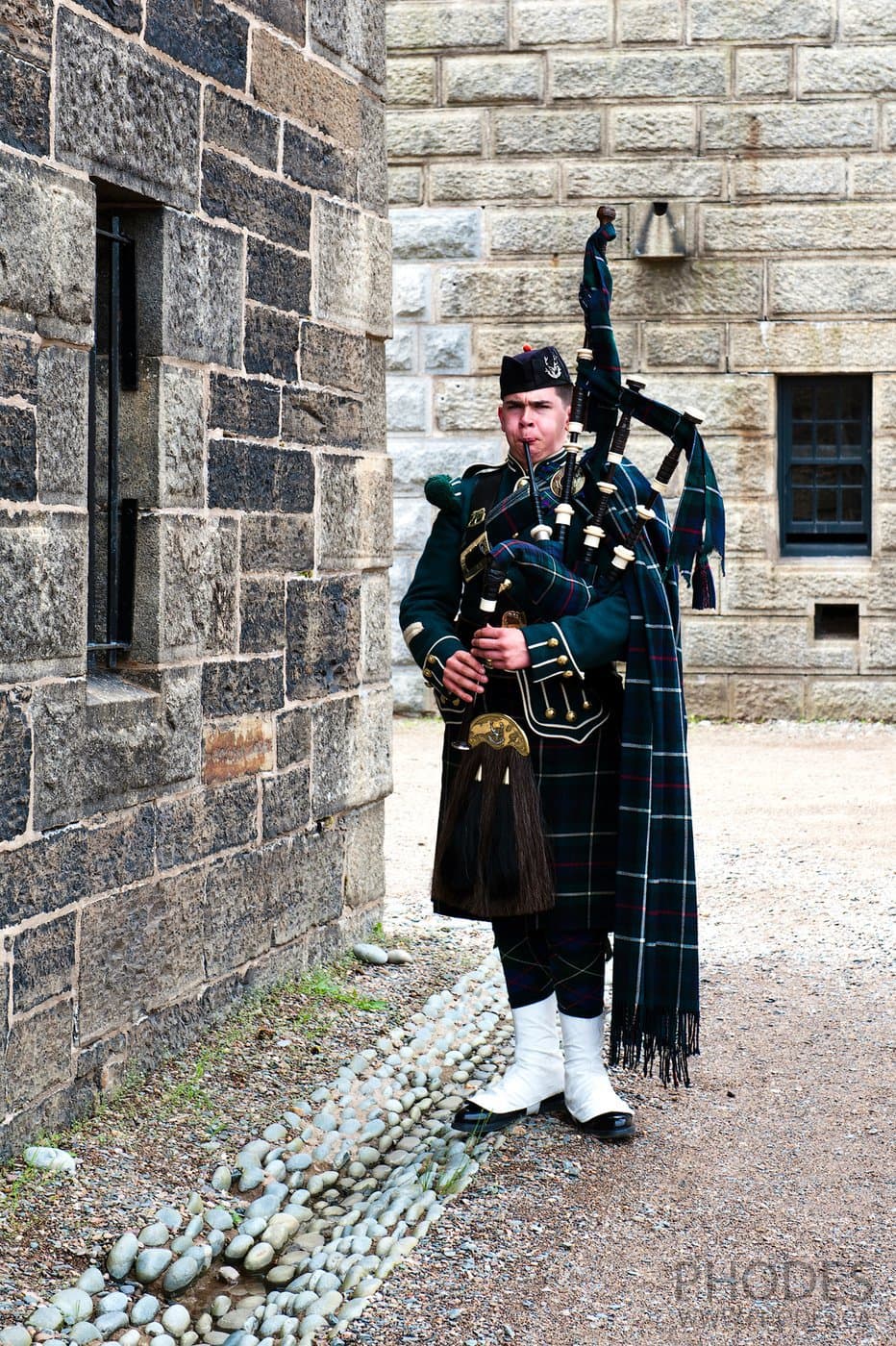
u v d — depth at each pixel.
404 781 8.99
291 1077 4.12
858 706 11.11
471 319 11.23
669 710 3.58
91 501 3.92
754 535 11.11
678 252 10.95
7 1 3.27
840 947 5.55
